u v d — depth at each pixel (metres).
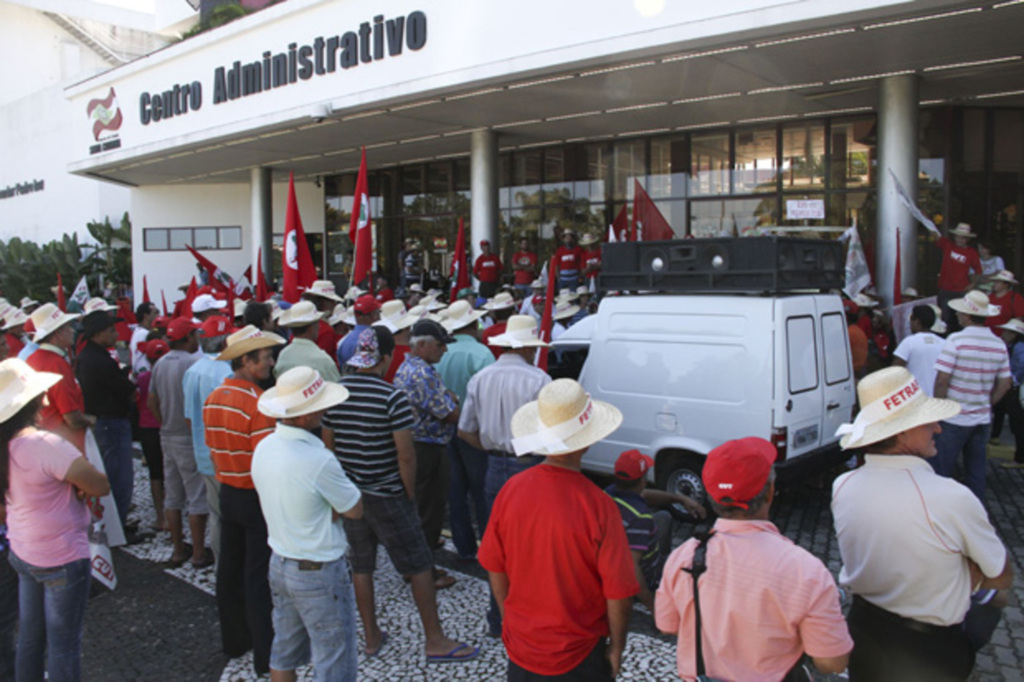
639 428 6.60
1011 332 7.71
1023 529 6.25
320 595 3.46
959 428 5.89
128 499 6.56
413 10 12.15
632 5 9.72
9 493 3.65
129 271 27.52
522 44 10.84
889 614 2.78
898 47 9.68
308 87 14.02
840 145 13.79
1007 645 4.43
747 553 2.45
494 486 5.00
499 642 4.63
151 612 5.19
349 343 6.67
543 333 5.82
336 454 4.39
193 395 5.16
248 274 14.43
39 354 5.31
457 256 10.48
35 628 3.79
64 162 30.20
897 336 9.62
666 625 2.70
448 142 16.59
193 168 20.75
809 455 6.11
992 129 13.23
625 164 16.00
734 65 10.48
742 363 6.02
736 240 6.14
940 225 13.23
